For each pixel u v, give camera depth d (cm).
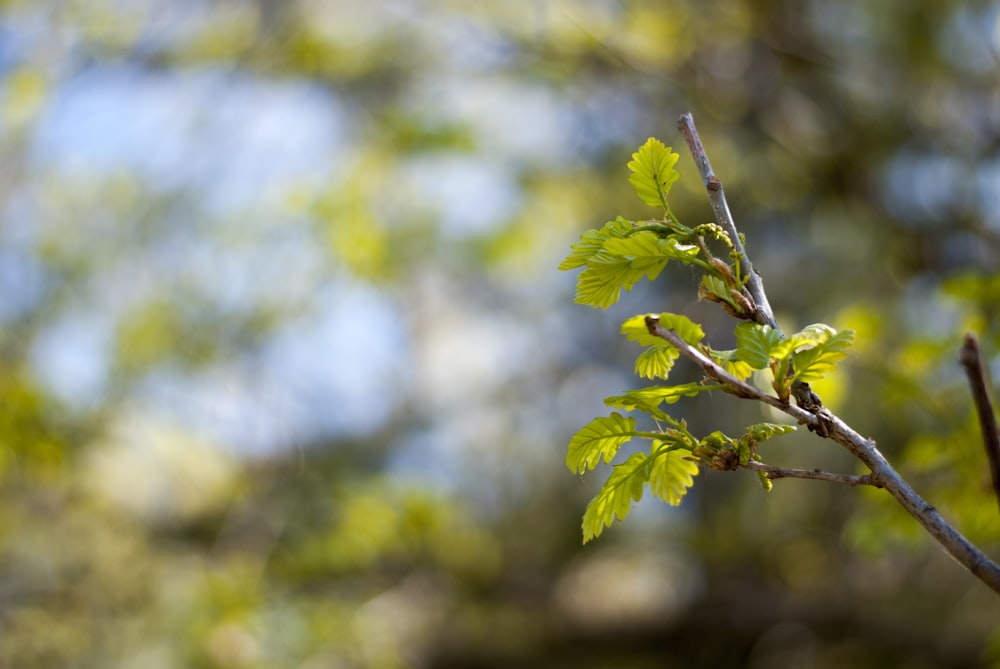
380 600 820
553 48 776
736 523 1045
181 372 764
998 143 690
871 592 907
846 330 141
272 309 791
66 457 637
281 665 630
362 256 801
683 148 805
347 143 887
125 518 692
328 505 772
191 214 785
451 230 916
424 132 849
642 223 153
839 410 524
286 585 693
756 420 887
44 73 717
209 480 753
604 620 1092
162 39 796
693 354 138
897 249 730
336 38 858
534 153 926
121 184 770
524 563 1117
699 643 1052
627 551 1138
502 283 1094
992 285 314
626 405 156
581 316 1151
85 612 637
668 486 157
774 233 845
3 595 633
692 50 746
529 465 1150
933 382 344
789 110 747
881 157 724
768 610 1007
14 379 628
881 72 722
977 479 298
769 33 725
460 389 1120
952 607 827
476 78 844
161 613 639
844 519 888
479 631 983
